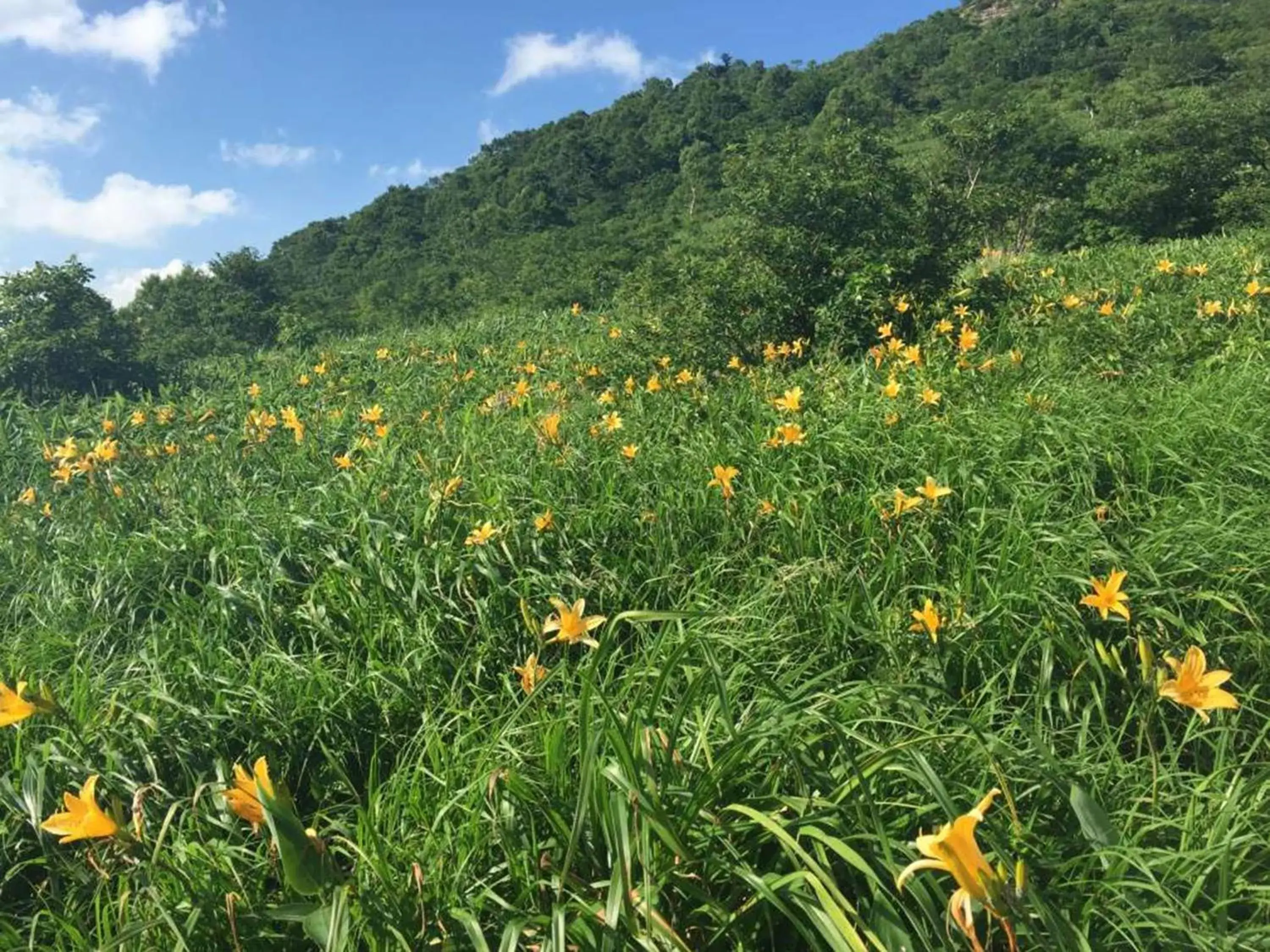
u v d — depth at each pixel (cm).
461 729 293
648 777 204
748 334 796
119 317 1305
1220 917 183
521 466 516
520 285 2467
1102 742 266
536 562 405
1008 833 207
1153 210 2262
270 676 335
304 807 301
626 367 815
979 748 233
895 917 180
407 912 202
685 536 416
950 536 379
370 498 486
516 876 211
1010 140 2352
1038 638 296
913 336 751
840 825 202
